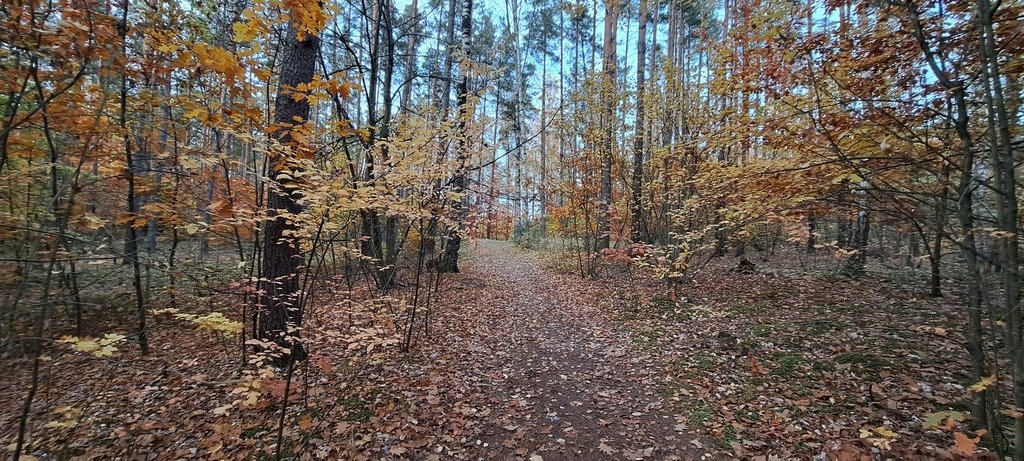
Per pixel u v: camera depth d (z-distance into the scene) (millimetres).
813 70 4410
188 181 6766
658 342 7367
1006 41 3268
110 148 5469
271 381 4801
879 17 4086
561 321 9156
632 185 11492
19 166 5762
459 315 9219
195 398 5117
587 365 6648
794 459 3916
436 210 7180
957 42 3562
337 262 11172
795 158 5254
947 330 6168
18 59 3684
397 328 6871
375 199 5066
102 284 8648
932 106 3912
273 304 5574
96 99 4695
